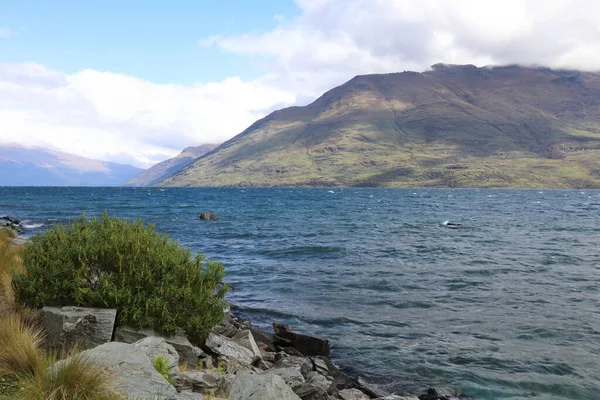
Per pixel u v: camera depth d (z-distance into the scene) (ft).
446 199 525.75
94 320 26.22
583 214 262.88
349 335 45.21
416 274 77.15
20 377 18.60
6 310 27.32
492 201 471.62
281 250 103.86
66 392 16.61
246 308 54.85
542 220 214.48
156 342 25.85
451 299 59.93
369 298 60.18
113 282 28.73
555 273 79.51
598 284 70.23
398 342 43.21
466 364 37.76
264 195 623.77
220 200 426.51
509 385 33.88
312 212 261.44
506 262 91.20
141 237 31.53
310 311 53.83
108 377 17.87
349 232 148.77
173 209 261.03
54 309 26.91
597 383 34.09
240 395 20.56
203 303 30.99
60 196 447.83
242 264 85.40
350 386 33.68
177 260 31.19
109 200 366.02
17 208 238.68
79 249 29.27
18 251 46.01
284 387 21.36
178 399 18.24
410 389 33.47
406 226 174.50
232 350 32.50
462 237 138.62
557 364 37.63
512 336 44.86
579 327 47.65
